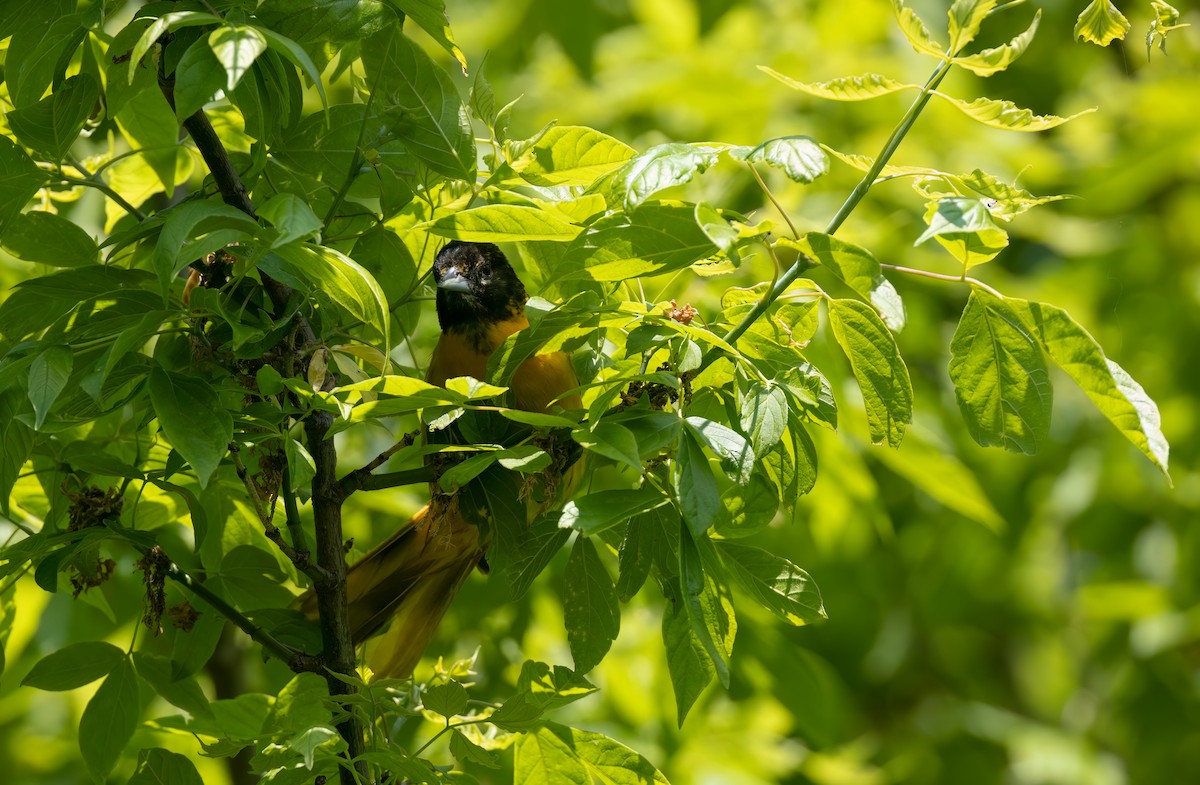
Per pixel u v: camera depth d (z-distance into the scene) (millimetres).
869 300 4117
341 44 4688
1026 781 14812
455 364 7156
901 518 13984
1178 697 13539
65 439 5852
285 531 6090
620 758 4883
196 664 5445
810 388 4430
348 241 5500
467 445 4543
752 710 10180
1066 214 13242
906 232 11883
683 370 4320
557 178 5094
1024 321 4234
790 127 11547
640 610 9250
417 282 5574
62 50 4766
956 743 14859
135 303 4512
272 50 4355
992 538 13375
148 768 4840
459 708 4539
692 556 4133
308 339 4887
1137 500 13336
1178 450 12820
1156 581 13273
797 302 4809
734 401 4727
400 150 5141
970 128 12211
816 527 10078
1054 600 14656
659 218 4152
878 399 4387
